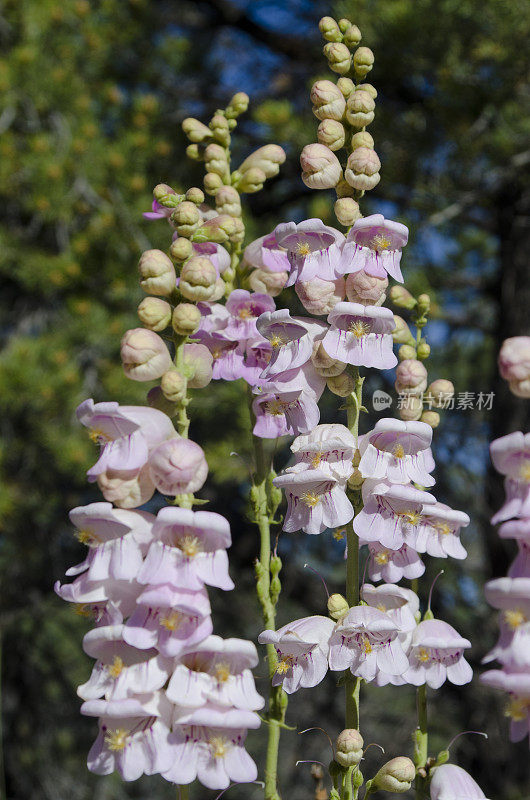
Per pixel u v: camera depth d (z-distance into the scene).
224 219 2.55
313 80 8.72
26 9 9.16
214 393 8.84
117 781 11.52
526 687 1.68
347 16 8.28
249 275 2.99
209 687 1.97
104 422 2.05
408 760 2.22
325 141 2.51
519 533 1.70
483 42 8.13
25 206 9.12
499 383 9.45
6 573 10.73
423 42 8.08
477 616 9.76
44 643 11.62
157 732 1.96
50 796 11.31
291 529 2.31
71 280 9.11
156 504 8.44
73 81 9.20
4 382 8.36
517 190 9.38
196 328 2.20
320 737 10.74
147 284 2.27
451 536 2.32
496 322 10.23
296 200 11.16
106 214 8.73
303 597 10.88
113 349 9.15
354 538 2.37
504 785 9.52
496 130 8.33
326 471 2.30
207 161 3.22
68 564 10.89
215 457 8.79
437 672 2.33
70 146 8.88
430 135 8.48
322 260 2.36
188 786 2.10
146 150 9.16
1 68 8.83
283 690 2.30
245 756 1.99
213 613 11.22
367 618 2.21
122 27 9.99
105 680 2.00
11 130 9.52
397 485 2.22
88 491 10.29
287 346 2.39
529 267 9.81
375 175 2.44
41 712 11.57
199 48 11.24
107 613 2.04
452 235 9.95
